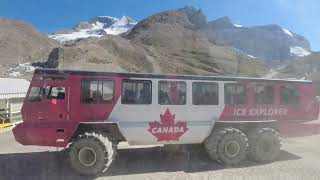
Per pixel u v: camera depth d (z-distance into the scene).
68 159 11.13
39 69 10.34
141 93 10.75
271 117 11.98
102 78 10.51
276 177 9.81
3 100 24.53
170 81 10.98
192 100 11.14
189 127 11.08
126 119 10.60
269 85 12.00
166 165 11.05
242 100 11.70
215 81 11.40
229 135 11.09
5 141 15.21
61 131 10.27
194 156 12.17
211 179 9.63
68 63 141.00
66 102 10.31
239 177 9.82
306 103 12.40
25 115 10.20
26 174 10.03
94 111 10.43
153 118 10.79
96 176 9.95
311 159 11.90
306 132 12.31
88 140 9.95
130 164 11.13
